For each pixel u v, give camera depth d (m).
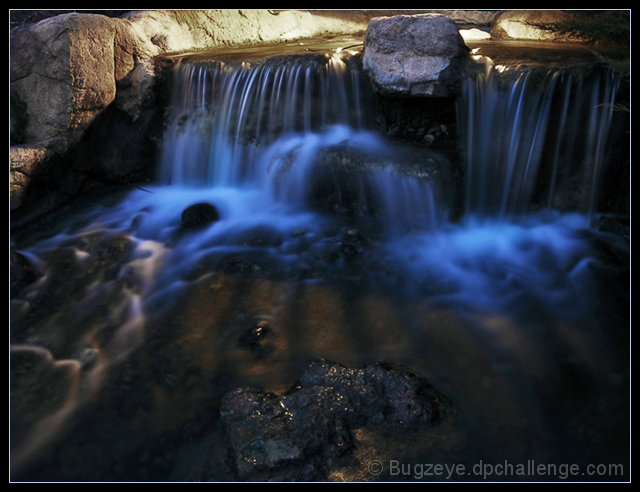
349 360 3.64
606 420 3.13
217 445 3.00
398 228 5.37
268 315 4.17
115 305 4.36
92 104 6.13
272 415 3.07
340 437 2.94
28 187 5.59
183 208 5.97
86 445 3.04
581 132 5.20
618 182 5.27
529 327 3.95
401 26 5.52
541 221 5.42
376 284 4.52
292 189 5.84
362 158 5.41
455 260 4.83
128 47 6.54
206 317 4.18
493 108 5.34
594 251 4.87
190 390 3.44
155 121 6.70
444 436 3.02
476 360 3.62
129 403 3.34
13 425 3.16
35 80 5.97
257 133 6.24
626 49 5.53
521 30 7.00
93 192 6.46
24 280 4.62
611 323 3.96
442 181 5.23
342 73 6.09
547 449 2.95
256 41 8.62
